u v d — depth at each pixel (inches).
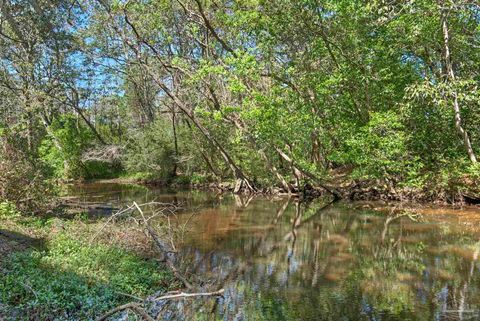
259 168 1029.8
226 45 877.8
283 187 992.9
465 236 506.9
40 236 441.7
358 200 849.5
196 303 301.3
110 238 434.0
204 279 355.9
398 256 423.5
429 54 794.8
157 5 951.6
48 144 1258.6
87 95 1630.2
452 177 738.8
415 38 735.7
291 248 466.3
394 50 784.9
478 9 717.9
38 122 1203.2
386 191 825.5
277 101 785.6
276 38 844.6
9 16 747.4
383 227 572.4
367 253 439.2
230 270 382.6
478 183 716.7
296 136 831.1
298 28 823.7
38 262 344.8
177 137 1245.7
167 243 470.9
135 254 402.6
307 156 979.3
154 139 1280.8
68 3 931.3
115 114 1929.1
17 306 264.2
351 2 740.0
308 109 840.3
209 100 979.3
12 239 413.7
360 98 842.8
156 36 1042.7
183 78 1090.1
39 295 273.0
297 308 292.0
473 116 756.0
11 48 1193.4
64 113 1691.7
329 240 503.2
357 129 823.1
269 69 893.2
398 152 742.5
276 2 805.9
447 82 693.3
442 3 658.8
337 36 813.9
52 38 986.1
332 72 851.4
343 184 912.3
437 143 799.1
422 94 706.2
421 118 776.9
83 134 1535.4
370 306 294.2
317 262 407.8
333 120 853.8
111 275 334.6
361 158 770.2
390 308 289.9
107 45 1139.9
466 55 770.2
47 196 602.9
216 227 588.1
